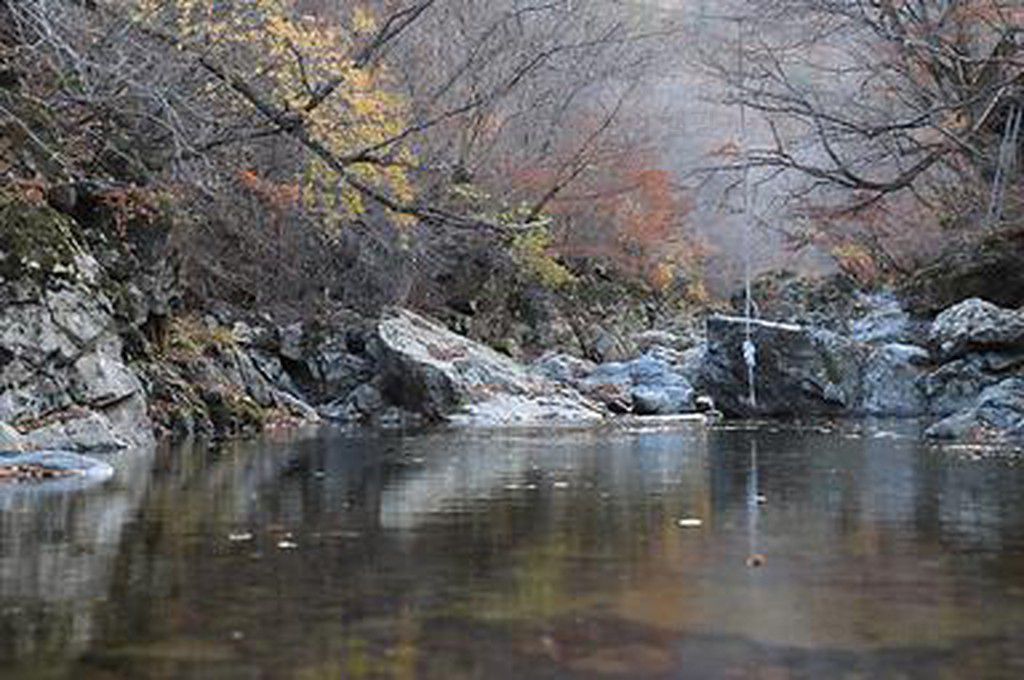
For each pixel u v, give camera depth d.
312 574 3.82
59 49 10.02
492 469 8.19
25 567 3.96
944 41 16.00
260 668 2.62
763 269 39.12
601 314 32.12
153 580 3.70
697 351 24.86
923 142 18.98
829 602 3.37
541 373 20.75
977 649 2.82
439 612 3.21
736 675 2.58
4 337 9.88
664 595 3.46
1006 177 16.28
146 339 12.82
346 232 19.27
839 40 20.16
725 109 33.22
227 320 17.81
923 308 21.08
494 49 24.33
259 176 15.40
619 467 8.31
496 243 24.42
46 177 11.43
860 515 5.48
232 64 12.45
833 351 17.84
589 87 31.59
